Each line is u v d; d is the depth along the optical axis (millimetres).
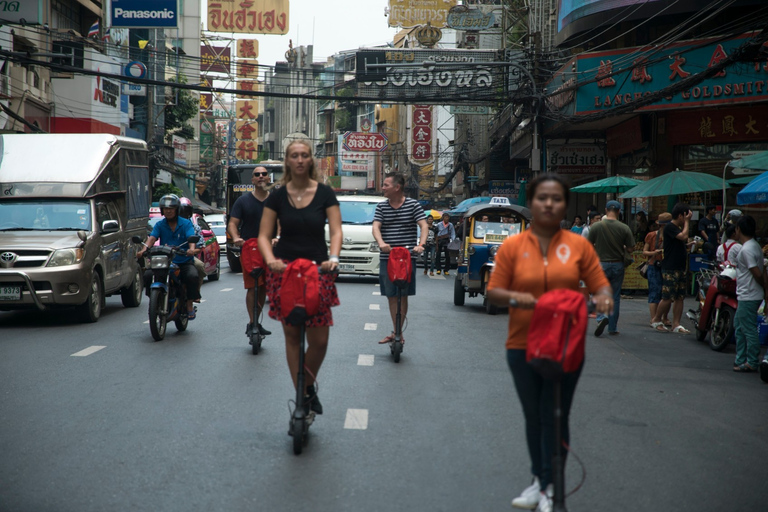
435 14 39281
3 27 27078
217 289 18594
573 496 4750
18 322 12664
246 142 86375
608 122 24500
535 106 25453
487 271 14391
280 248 5703
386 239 9484
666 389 8062
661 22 22578
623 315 14930
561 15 24969
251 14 57219
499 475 5086
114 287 13930
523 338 4121
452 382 8047
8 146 14039
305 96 25438
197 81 67875
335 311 14141
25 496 4641
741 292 9156
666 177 17781
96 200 13484
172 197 10727
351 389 7629
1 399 7102
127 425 6223
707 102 20016
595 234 12102
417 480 4973
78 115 32750
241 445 5699
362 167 84125
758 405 7426
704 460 5578
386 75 33281
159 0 33281
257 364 8812
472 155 48625
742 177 20750
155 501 4559
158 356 9328
